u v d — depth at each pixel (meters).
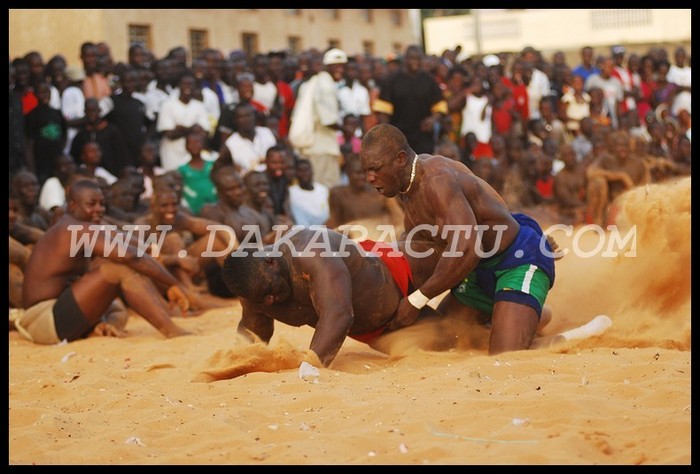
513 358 9.40
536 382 8.16
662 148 25.28
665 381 7.83
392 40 40.25
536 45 49.47
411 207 9.82
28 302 12.77
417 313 9.84
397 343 10.06
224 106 20.59
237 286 9.43
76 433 7.46
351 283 9.61
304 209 19.61
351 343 11.20
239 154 20.03
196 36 31.42
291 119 21.47
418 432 6.89
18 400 8.82
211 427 7.26
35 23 28.27
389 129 9.49
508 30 49.84
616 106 27.50
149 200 18.72
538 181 23.19
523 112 25.14
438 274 9.61
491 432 6.82
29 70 19.28
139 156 19.58
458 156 20.22
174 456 6.64
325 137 21.20
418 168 9.59
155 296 12.40
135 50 21.36
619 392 7.74
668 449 6.30
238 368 9.15
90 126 19.17
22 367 10.55
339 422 7.26
